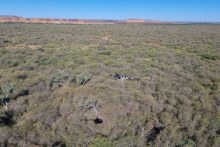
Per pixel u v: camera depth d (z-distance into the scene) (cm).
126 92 1927
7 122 1487
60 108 1669
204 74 2689
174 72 2759
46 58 3250
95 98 1762
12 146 1236
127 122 1545
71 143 1350
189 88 2172
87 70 2580
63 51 3916
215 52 4356
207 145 1431
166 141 1410
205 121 1642
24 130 1399
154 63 3133
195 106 1847
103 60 3253
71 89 1980
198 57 3844
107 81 2208
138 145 1360
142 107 1728
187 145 1395
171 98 1927
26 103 1759
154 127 1550
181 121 1627
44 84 2123
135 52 4019
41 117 1545
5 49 3806
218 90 2209
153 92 2011
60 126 1475
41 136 1375
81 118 1557
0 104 1706
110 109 1650
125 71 2556
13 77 2264
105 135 1428
